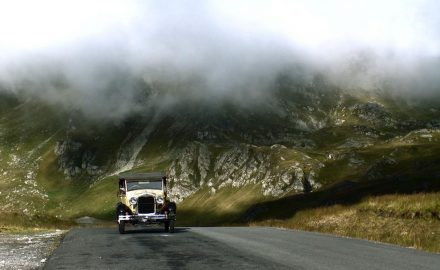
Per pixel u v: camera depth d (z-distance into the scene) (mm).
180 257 15742
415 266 13602
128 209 28406
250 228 34656
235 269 13094
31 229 36156
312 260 14836
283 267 13398
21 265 15086
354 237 25203
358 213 32094
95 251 17906
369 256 15867
